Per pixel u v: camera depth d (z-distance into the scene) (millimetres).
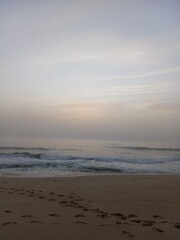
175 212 6715
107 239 3998
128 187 11242
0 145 45469
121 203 7805
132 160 26891
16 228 4312
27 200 7383
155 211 6801
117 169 19766
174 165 24047
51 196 8594
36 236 3955
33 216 5285
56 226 4508
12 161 21906
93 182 12539
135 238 4129
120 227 4688
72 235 4082
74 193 9500
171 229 4789
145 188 11070
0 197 7781
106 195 9219
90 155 30688
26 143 55188
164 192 10125
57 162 22422
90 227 4562
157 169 20766
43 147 43469
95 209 6566
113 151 42125
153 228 4766
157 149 51000
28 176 14961
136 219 5625
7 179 13109
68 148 43938
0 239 3797
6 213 5527
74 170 18562
